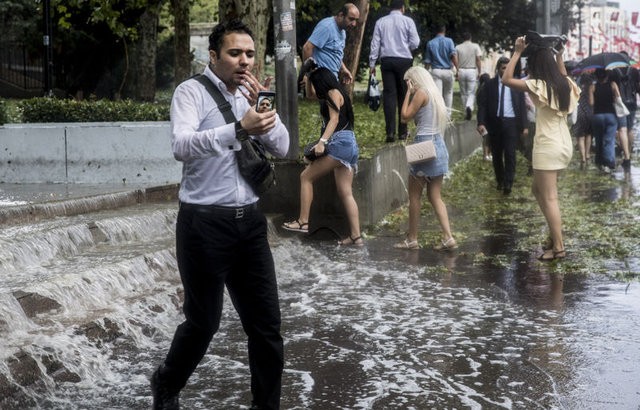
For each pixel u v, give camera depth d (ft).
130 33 89.25
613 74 58.44
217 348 20.03
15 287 20.40
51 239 25.13
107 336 19.99
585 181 54.85
